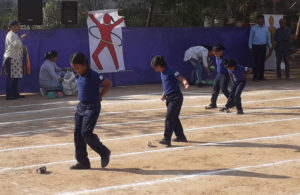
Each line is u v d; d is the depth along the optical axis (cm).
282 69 2102
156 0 1973
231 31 1920
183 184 638
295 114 1145
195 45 1848
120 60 1675
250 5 2375
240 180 653
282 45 1834
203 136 923
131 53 1736
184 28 1822
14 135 950
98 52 1644
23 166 732
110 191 611
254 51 1814
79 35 1634
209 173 686
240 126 1012
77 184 641
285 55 1841
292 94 1466
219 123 1046
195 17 2097
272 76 1958
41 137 929
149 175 679
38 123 1072
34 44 1580
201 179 659
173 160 757
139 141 888
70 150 827
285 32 1828
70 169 712
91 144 689
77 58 668
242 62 1953
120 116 1138
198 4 1908
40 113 1202
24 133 967
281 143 862
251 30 1808
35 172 699
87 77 680
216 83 1206
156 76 1795
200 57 1689
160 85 1747
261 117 1111
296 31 2442
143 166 725
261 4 2531
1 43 1534
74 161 758
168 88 839
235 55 1938
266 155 783
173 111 836
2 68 1448
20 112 1220
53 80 1470
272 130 972
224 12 2219
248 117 1112
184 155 786
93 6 2334
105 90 694
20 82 1574
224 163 737
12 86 1448
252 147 835
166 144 848
